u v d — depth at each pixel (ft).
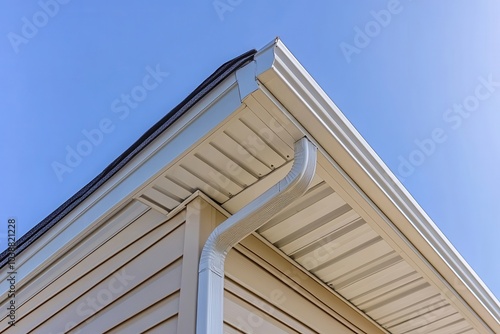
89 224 8.29
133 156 7.46
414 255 7.99
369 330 9.93
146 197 7.47
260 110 5.98
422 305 9.60
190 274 6.69
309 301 8.55
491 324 9.87
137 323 7.20
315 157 6.17
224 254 6.80
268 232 7.94
